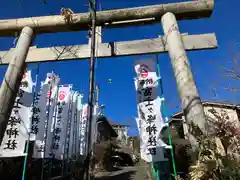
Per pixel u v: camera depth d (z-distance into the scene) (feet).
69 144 41.29
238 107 43.98
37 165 37.58
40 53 19.24
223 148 11.78
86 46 18.93
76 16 18.84
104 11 18.69
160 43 17.97
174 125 52.44
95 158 60.34
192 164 11.46
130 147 102.32
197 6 17.65
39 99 29.84
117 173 56.70
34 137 28.12
